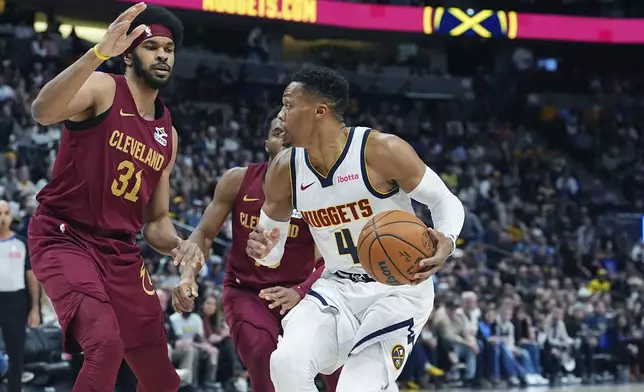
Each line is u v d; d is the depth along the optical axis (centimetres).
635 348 1276
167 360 392
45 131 1350
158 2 1638
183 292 363
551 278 1372
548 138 2183
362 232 315
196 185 1369
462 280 1237
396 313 334
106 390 326
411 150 329
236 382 902
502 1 2258
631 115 2272
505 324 1128
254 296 439
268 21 1911
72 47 1706
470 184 1838
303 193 337
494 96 2220
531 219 1814
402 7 1989
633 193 2003
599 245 1744
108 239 365
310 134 328
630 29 2148
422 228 311
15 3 1714
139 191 369
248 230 442
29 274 650
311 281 402
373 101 2134
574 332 1219
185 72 1941
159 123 375
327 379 425
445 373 1047
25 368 779
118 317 367
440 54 2277
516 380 1111
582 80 2297
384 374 330
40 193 367
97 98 351
